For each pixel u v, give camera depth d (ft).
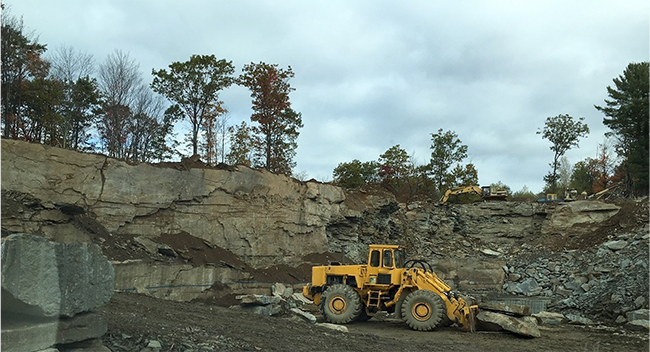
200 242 74.08
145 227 69.41
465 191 144.05
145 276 60.49
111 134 102.68
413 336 55.47
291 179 94.27
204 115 117.60
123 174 67.97
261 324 43.88
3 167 56.44
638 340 56.34
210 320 41.19
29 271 19.25
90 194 64.18
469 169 179.52
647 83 166.40
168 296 62.64
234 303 66.69
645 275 82.02
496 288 103.71
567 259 107.24
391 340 46.57
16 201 55.88
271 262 85.40
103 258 23.61
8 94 86.69
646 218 111.86
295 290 80.64
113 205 66.18
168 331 31.37
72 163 62.85
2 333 18.08
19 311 19.31
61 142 102.99
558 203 129.29
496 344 51.60
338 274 67.46
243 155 125.39
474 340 53.93
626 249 99.96
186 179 75.10
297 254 91.81
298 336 40.37
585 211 125.08
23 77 96.12
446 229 131.75
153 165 72.13
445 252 123.03
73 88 102.12
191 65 113.91
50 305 20.08
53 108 99.14
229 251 78.43
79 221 61.00
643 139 160.97
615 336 59.21
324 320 64.95
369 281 65.10
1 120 89.40
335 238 106.01
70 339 21.34
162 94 115.85
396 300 62.49
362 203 112.37
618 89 173.68
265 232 85.35
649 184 151.94
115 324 29.43
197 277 67.31
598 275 95.25
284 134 130.52
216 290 69.10
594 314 80.43
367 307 66.13
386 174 166.50
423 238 127.44
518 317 59.72
